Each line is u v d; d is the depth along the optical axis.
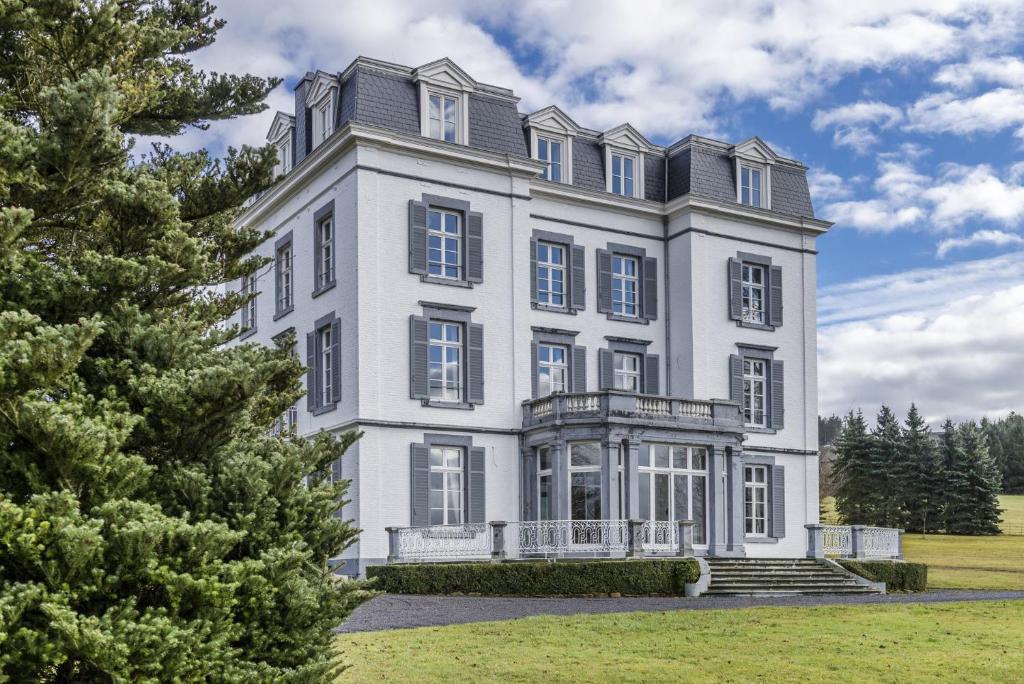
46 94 8.26
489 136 28.84
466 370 27.72
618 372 31.47
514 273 28.83
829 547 28.12
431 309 27.36
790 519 32.75
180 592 7.53
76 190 8.87
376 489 25.95
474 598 21.95
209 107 13.38
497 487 27.81
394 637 15.60
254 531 8.49
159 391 8.38
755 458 32.19
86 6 9.14
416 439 26.75
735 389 31.97
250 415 10.11
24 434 7.68
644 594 23.16
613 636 16.03
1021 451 98.00
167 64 12.94
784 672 13.66
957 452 65.31
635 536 24.66
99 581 7.35
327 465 10.84
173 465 8.88
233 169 11.12
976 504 64.38
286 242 30.58
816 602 22.34
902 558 29.19
